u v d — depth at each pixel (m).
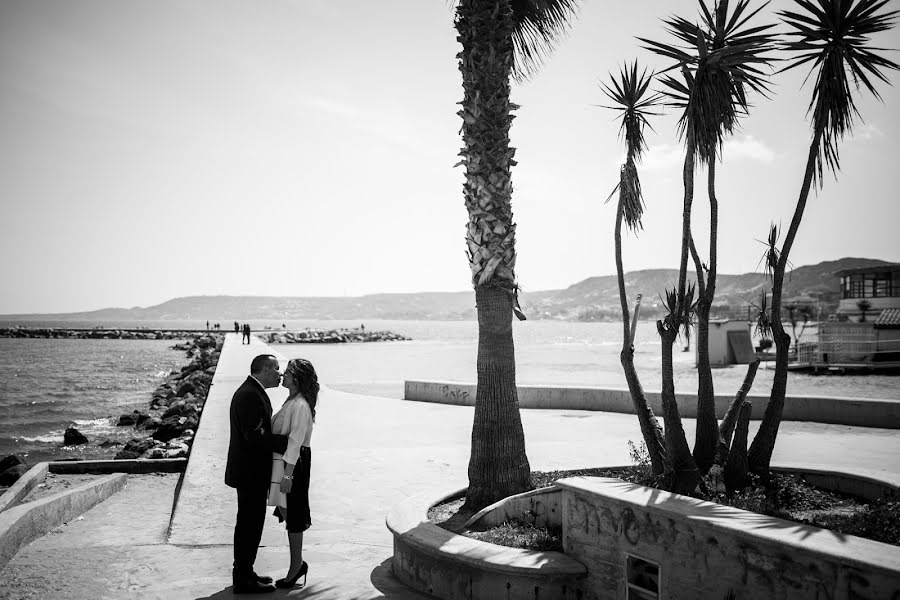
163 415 22.91
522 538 5.25
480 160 6.68
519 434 6.73
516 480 6.62
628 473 6.52
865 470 6.43
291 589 5.07
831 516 5.14
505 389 6.70
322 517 7.37
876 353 33.12
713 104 6.17
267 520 7.27
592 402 16.81
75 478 10.24
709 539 3.82
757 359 6.62
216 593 4.93
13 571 5.41
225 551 5.98
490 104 6.65
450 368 37.66
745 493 5.58
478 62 6.64
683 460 5.75
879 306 42.25
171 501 8.72
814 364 32.69
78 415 27.89
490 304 6.72
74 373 50.28
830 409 14.03
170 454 14.16
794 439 11.91
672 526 4.01
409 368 37.84
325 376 31.92
